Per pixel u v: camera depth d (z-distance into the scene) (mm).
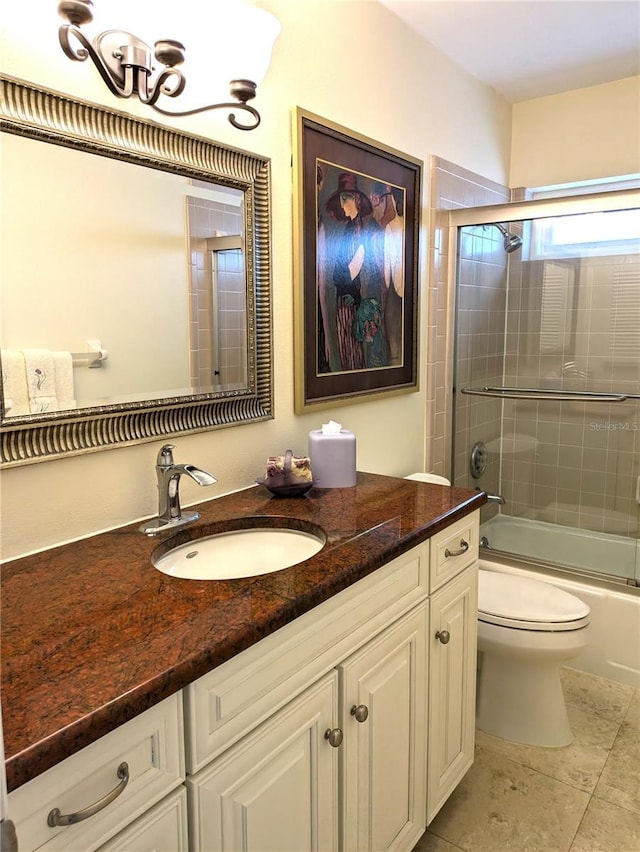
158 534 1276
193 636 866
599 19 2086
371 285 2031
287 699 1013
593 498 2736
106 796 725
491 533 2861
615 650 2244
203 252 1444
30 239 1111
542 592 2031
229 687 897
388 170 2049
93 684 748
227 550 1369
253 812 957
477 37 2215
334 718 1135
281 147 1642
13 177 1077
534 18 2072
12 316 1097
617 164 2707
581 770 1809
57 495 1204
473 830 1600
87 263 1208
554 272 2697
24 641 851
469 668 1668
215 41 1270
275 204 1638
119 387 1291
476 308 2676
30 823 656
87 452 1229
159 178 1325
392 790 1337
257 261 1587
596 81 2656
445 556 1489
